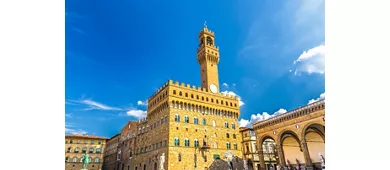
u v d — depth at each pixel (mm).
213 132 77000
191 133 71750
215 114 80312
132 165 88062
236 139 82000
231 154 78188
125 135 100500
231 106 85062
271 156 82500
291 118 63250
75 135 111750
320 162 63969
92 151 113438
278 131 66875
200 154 70938
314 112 57219
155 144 74562
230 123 82875
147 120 84562
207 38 91125
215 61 88812
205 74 86062
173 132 68188
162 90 76375
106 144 117938
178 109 72000
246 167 76312
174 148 66625
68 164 106375
